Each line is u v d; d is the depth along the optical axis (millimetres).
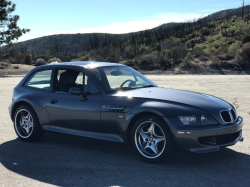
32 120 5617
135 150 4562
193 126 4141
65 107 5133
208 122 4207
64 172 4141
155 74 24344
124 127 4574
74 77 5336
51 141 5785
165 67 26969
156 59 28219
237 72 23672
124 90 5000
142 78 5672
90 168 4285
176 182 3746
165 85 15289
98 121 4812
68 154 4953
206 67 25578
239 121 4625
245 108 8703
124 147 5316
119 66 5723
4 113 8453
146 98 4539
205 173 4047
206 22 62875
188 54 28500
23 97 5719
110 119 4695
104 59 33125
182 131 4125
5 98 11273
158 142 4387
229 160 4562
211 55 28594
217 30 52125
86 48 50750
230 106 4688
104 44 49750
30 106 5680
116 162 4527
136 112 4434
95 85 4973
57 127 5367
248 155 4793
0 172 4176
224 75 21875
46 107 5402
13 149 5262
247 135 5922
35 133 5613
